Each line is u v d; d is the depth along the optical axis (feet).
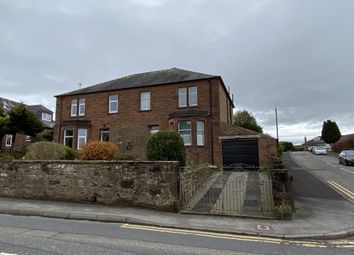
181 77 80.23
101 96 85.71
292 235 23.41
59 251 17.69
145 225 26.35
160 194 31.89
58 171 36.37
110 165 34.32
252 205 33.04
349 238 23.71
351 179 58.90
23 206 32.04
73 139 82.79
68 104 89.25
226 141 72.18
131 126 70.28
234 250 19.42
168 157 38.75
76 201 34.99
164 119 77.46
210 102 73.87
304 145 338.13
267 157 69.21
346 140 151.74
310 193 43.83
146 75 89.35
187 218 28.35
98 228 24.53
